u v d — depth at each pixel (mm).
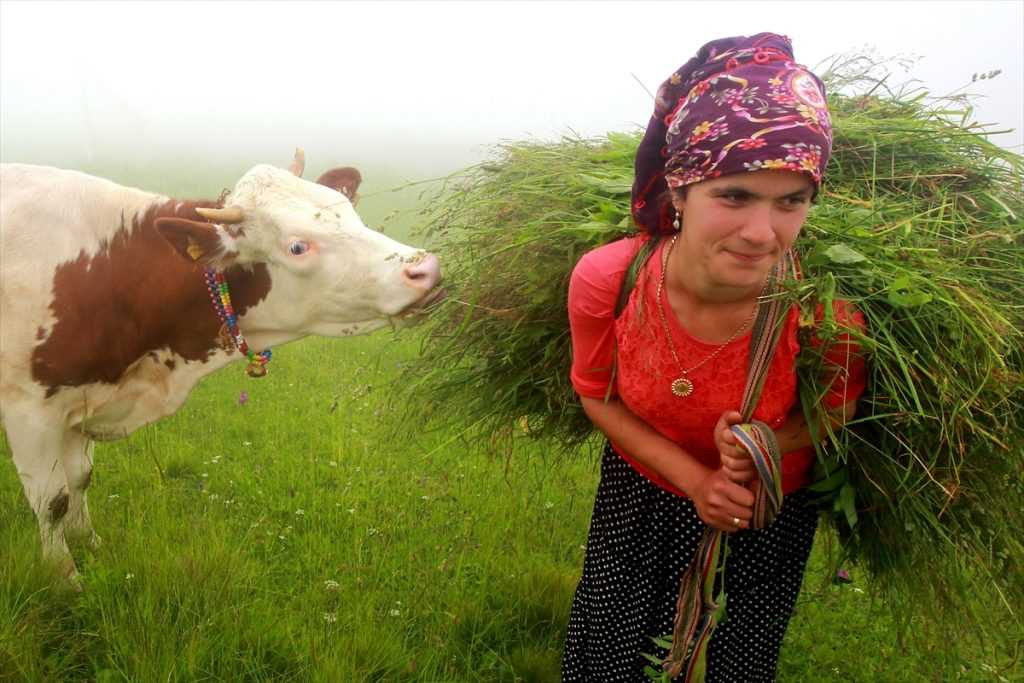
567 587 3336
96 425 3564
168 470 4461
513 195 2666
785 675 3029
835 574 2502
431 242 3322
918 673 3006
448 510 4043
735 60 1665
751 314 1841
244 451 4730
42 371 3301
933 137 2250
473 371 2729
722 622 2252
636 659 2363
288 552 3592
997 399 1909
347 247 3256
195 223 3137
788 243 1683
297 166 3705
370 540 3693
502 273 2498
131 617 2881
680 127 1688
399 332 3416
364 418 5152
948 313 1845
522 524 3881
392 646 2871
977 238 2023
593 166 2588
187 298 3381
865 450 2045
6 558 3162
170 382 3588
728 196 1631
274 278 3355
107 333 3363
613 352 2055
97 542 3561
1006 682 2787
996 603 2221
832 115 2396
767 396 1899
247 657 2775
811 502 2195
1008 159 2199
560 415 2633
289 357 6711
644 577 2295
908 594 2248
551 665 2949
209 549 3297
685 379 1932
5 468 4301
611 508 2340
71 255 3318
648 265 1891
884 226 2025
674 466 2031
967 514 2033
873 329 1878
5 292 3244
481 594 3219
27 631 2770
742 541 2172
